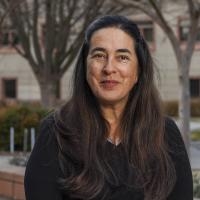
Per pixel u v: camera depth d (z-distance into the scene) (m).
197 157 15.62
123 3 12.26
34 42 19.06
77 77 2.62
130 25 2.59
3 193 9.01
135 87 2.66
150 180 2.49
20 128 15.74
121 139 2.57
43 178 2.43
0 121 15.77
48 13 17.55
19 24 17.88
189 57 12.74
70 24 17.77
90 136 2.51
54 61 18.89
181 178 2.56
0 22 14.88
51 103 18.97
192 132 24.75
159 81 2.91
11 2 14.63
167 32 12.53
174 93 39.03
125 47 2.55
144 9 12.37
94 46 2.55
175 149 2.59
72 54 18.70
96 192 2.42
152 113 2.63
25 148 15.37
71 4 17.47
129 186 2.45
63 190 2.44
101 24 2.58
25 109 15.95
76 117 2.55
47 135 2.50
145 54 2.64
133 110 2.62
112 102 2.58
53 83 19.09
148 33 37.97
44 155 2.46
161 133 2.59
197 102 39.44
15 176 8.72
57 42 18.33
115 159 2.49
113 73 2.53
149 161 2.52
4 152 15.15
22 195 8.58
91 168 2.45
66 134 2.48
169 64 38.78
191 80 39.66
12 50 40.41
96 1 15.55
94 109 2.59
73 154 2.46
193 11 12.30
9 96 41.19
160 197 2.47
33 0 18.28
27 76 40.75
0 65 41.00
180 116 12.90
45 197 2.41
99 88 2.55
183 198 2.54
